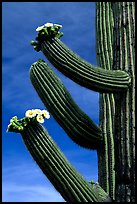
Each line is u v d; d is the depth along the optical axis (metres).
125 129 4.72
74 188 4.48
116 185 4.71
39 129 4.71
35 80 4.87
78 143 4.91
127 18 5.09
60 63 4.70
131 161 4.62
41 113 4.74
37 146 4.62
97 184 4.75
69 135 4.86
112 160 4.87
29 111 4.75
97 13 5.60
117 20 5.20
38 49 4.99
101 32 5.47
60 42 4.82
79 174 4.58
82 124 4.80
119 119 4.81
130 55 4.93
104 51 5.38
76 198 4.47
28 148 4.70
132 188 4.57
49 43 4.83
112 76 4.74
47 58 4.87
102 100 5.25
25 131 4.71
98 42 5.47
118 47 5.06
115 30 5.19
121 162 4.68
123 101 4.82
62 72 4.76
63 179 4.51
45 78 4.82
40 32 4.89
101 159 4.95
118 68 4.95
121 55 4.98
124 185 4.61
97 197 4.54
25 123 4.70
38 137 4.66
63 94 4.80
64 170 4.54
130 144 4.66
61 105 4.77
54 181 4.55
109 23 5.48
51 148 4.62
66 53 4.73
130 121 4.72
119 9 5.21
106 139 4.95
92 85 4.68
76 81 4.72
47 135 4.71
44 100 4.82
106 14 5.53
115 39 5.15
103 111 5.15
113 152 4.89
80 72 4.65
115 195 4.68
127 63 4.91
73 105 4.81
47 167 4.57
